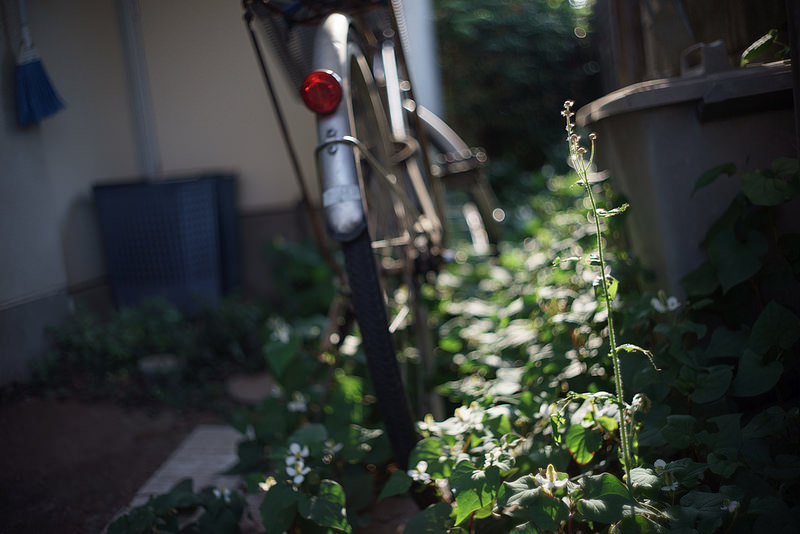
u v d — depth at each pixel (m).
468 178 4.48
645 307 2.02
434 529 1.52
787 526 1.26
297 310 4.51
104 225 4.32
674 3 2.81
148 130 5.00
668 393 1.75
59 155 3.95
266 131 4.99
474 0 8.59
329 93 1.80
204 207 4.45
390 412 1.79
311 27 2.41
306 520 1.77
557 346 2.23
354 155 1.82
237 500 1.95
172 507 1.87
